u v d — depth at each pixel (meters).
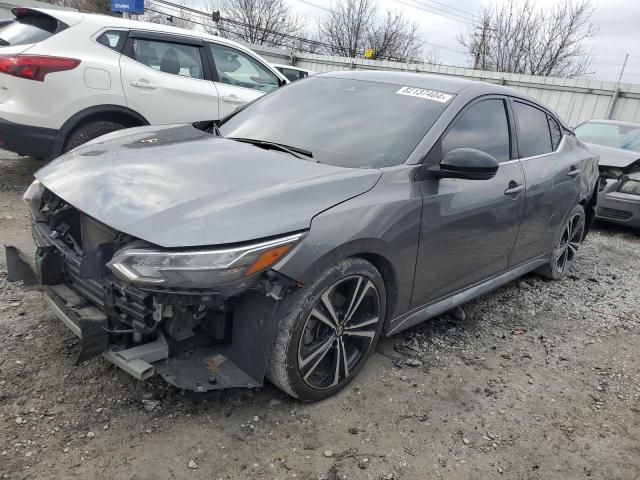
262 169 2.50
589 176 4.70
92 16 5.29
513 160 3.58
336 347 2.52
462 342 3.40
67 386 2.44
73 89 4.94
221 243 1.98
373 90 3.33
